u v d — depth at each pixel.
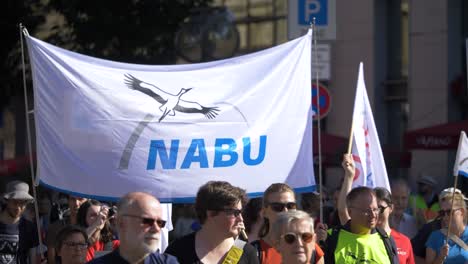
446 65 33.47
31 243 15.89
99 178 12.87
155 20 31.52
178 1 31.64
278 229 10.36
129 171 12.90
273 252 11.85
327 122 36.59
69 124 12.86
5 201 15.69
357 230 12.99
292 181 13.61
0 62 33.16
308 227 10.29
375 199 12.89
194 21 28.73
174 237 21.77
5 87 33.78
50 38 32.66
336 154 26.41
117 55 31.67
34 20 33.06
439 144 26.41
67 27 32.81
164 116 13.04
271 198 12.00
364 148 15.38
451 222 15.61
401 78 35.84
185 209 21.08
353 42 36.22
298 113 13.72
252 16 41.84
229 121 13.30
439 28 33.66
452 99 33.50
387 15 36.16
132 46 31.59
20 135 39.03
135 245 9.23
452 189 15.73
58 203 17.92
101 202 14.77
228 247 11.09
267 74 13.57
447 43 33.47
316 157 26.69
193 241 11.08
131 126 12.94
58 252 12.95
